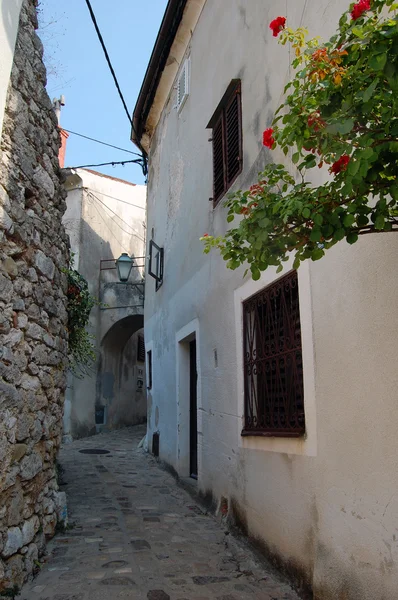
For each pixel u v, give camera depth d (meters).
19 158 3.63
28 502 3.72
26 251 3.76
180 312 7.65
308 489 3.32
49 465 4.36
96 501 6.14
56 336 4.50
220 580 3.66
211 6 6.67
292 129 2.00
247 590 3.47
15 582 3.31
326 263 3.23
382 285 2.64
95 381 14.36
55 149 4.48
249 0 5.15
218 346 5.57
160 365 9.31
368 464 2.67
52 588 3.42
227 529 4.93
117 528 4.96
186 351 7.79
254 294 4.56
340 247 3.08
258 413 4.41
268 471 4.02
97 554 4.15
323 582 3.03
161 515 5.55
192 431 7.51
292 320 3.82
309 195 2.18
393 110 1.78
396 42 1.65
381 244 2.67
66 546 4.32
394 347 2.52
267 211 2.26
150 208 11.19
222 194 5.77
